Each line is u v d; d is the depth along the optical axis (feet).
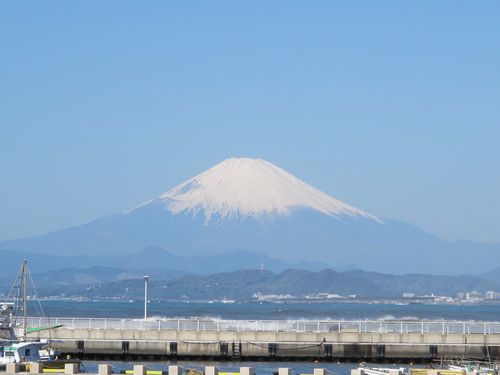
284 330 614.34
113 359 573.33
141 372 371.76
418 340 561.43
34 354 458.09
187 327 644.27
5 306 500.74
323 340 563.48
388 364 552.82
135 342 574.15
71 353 574.97
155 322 643.86
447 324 611.06
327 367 534.78
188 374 396.16
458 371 416.46
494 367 468.75
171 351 570.05
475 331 635.25
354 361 562.66
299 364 552.00
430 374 400.26
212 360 567.59
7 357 444.96
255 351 566.77
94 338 574.97
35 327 556.92
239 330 614.34
